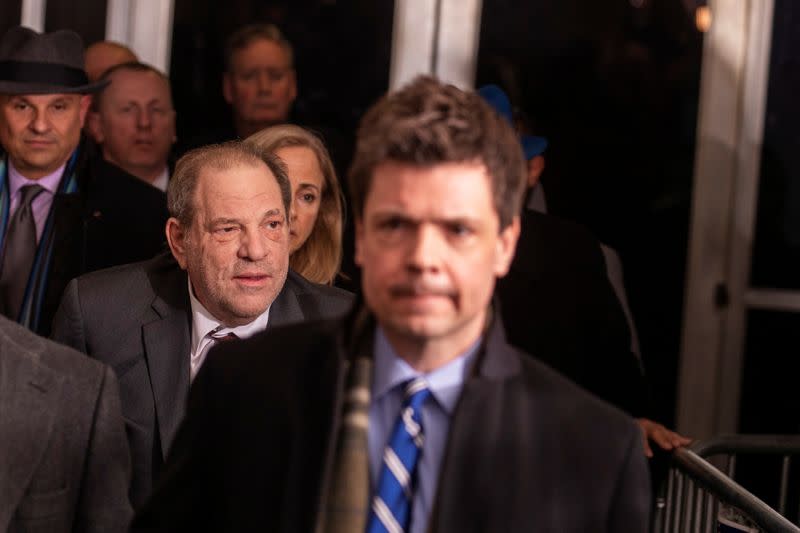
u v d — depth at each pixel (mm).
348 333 1808
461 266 1622
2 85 4016
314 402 1759
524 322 3615
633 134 5355
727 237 5398
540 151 4262
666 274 5398
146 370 2854
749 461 5047
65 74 4090
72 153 4109
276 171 2914
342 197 4023
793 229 5359
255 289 2799
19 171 4066
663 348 5430
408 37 5359
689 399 5426
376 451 1749
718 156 5352
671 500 3420
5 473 2281
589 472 1753
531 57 5328
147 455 2805
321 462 1706
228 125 5457
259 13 5426
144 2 5391
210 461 1843
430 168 1607
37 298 3900
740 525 3102
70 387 2387
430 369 1754
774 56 5324
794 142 5332
